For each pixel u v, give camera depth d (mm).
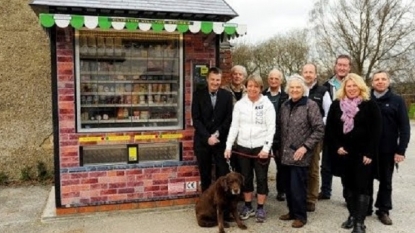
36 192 6316
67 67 4887
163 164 5281
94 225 4789
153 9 4859
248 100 4832
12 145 6879
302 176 4711
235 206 4586
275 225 4781
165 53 5379
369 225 4793
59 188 4980
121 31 5047
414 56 24031
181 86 5301
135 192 5223
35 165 6941
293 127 4688
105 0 4848
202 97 5012
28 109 6977
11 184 6758
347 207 4984
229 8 5242
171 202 5352
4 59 6934
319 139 4625
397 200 5828
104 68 5180
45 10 4898
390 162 4797
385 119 4723
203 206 4715
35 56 7066
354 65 24859
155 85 5387
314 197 5289
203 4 5195
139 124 5320
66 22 4430
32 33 7074
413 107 22188
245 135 4801
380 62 24406
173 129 5293
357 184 4445
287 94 5305
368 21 24406
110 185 5129
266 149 4719
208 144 4992
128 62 5277
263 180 4832
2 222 4980
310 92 5352
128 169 5168
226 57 7539
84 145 5004
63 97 4906
